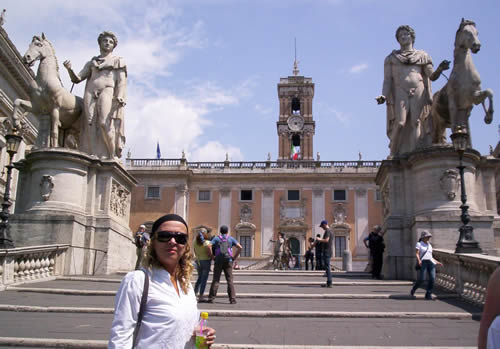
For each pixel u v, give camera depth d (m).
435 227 13.46
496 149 20.83
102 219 14.85
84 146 15.93
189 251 3.37
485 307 2.51
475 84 13.86
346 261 24.91
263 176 49.84
